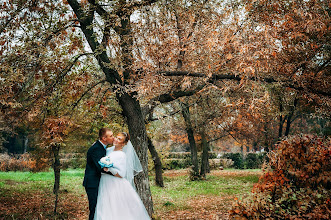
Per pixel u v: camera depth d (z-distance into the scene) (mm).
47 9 9078
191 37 7434
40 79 8977
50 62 8180
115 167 4621
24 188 15266
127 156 5215
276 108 13109
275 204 4578
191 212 9000
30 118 9008
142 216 4715
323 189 4488
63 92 9062
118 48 7879
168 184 17641
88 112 10406
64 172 26172
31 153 12797
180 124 19156
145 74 7035
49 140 9672
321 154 4680
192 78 8141
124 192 4656
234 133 19266
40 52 7703
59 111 9695
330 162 4629
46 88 8633
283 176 4734
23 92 8602
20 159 27594
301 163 4820
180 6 8742
